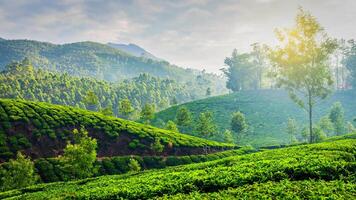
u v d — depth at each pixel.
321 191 15.12
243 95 164.38
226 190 17.39
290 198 14.41
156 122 136.00
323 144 31.34
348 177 18.42
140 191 19.66
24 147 63.69
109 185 25.30
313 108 138.88
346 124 119.44
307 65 66.81
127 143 73.06
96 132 74.38
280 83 71.56
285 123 127.94
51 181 54.97
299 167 19.95
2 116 69.50
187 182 20.08
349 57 169.12
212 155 72.75
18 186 47.50
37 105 79.44
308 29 64.62
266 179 19.00
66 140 69.44
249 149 82.75
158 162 67.56
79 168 52.00
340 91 157.12
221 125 128.88
